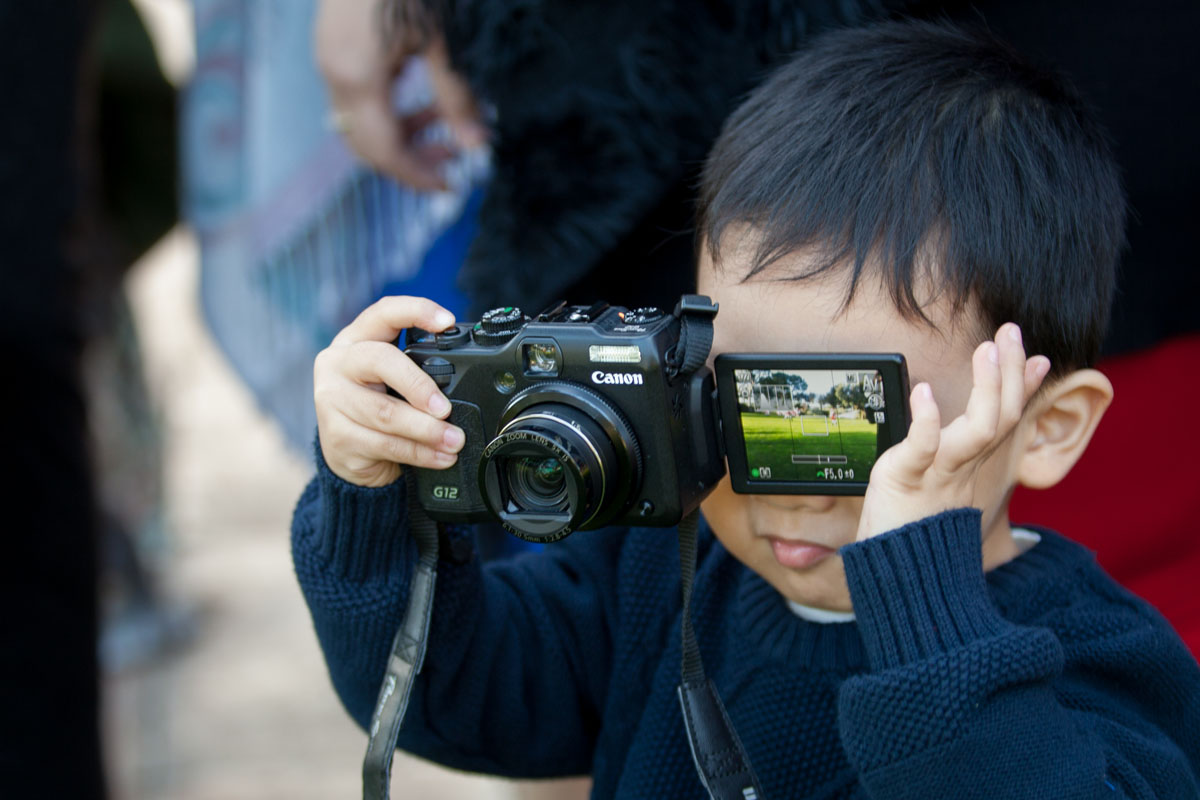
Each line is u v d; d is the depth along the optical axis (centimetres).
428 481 161
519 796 281
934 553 145
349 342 162
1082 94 185
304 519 174
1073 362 163
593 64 193
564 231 197
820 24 193
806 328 152
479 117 221
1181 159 208
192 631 476
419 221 288
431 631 172
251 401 323
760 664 175
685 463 152
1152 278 216
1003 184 153
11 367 212
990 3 203
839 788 168
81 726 222
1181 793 155
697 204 174
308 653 468
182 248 846
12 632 213
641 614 189
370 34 256
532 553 204
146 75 405
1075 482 222
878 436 150
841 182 152
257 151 308
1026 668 143
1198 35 202
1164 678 165
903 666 143
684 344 149
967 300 151
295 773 398
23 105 210
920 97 158
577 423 146
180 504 573
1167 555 219
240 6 306
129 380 479
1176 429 220
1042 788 141
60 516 217
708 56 194
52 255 217
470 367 155
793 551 161
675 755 178
